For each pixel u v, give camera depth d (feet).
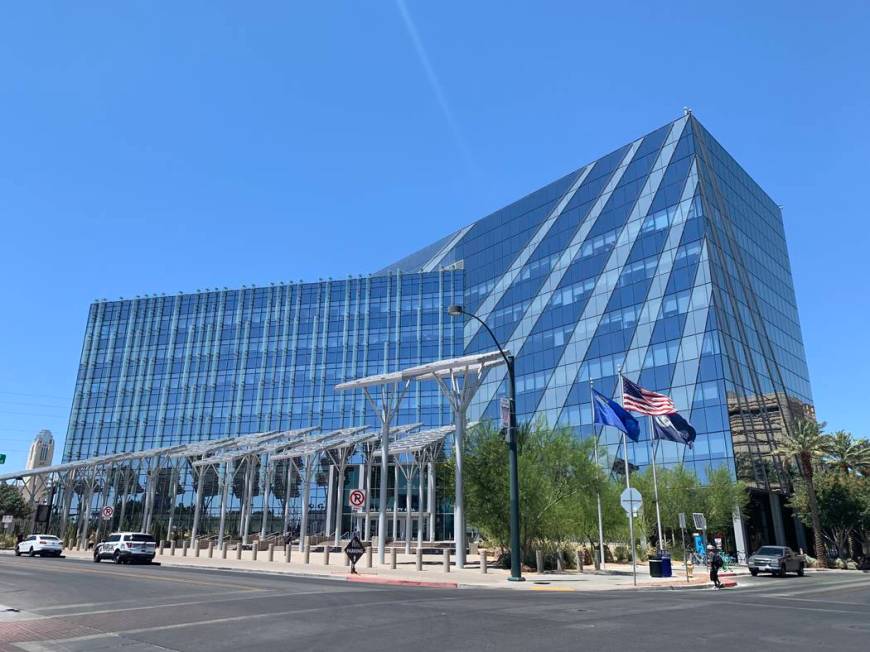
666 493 147.95
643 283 201.16
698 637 33.22
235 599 51.26
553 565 98.89
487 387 245.65
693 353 180.34
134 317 317.01
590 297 217.15
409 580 74.13
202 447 185.78
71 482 224.33
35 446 512.22
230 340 300.61
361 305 290.56
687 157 201.98
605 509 109.81
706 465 166.20
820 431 171.32
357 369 280.51
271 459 186.39
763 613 45.42
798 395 219.41
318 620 38.78
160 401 298.35
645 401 94.73
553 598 55.83
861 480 174.29
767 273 227.20
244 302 305.73
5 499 249.34
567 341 220.02
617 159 225.97
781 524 180.75
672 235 197.77
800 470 185.16
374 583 74.43
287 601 49.80
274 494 260.01
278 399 285.23
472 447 104.78
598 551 124.06
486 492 99.76
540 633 33.99
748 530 172.55
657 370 187.93
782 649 29.86
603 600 54.70
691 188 197.26
